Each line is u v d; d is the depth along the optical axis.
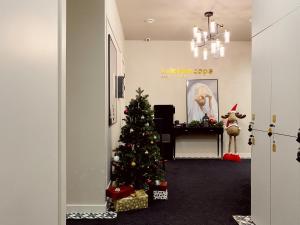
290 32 2.08
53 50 1.33
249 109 7.20
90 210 3.15
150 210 3.25
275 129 2.33
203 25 5.88
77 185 3.19
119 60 5.46
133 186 3.54
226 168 5.75
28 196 1.03
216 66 7.21
